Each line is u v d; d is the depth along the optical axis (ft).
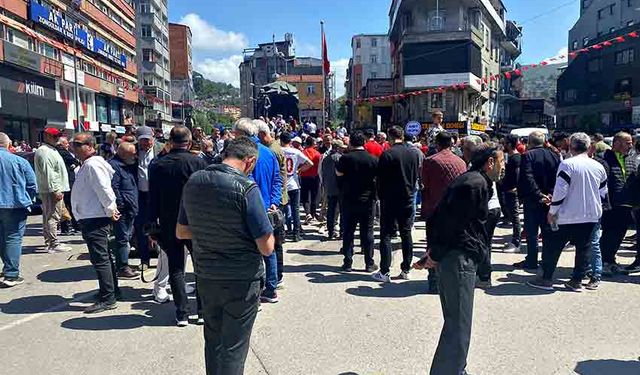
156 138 31.07
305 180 34.63
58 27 107.14
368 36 250.57
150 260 24.95
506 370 12.82
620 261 24.11
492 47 149.28
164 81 237.66
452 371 11.29
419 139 39.70
